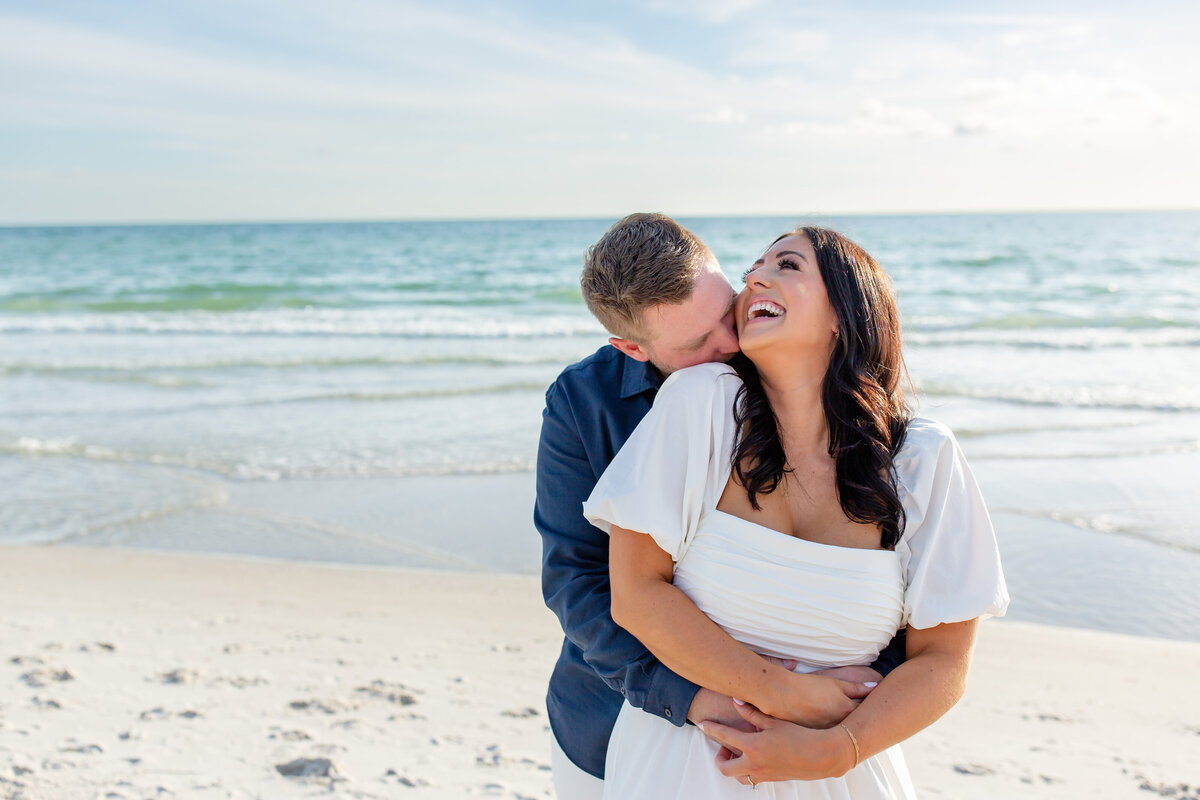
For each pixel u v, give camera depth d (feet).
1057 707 13.60
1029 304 74.13
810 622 5.32
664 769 5.44
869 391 5.49
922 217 292.20
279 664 14.61
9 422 34.04
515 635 16.07
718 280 5.88
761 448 5.41
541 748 11.80
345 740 11.92
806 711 5.17
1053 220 255.91
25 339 59.67
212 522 23.06
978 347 52.19
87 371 45.62
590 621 5.99
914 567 5.52
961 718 13.25
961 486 5.61
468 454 28.99
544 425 6.63
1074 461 27.96
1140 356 48.70
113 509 24.09
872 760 5.57
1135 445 29.81
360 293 92.73
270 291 94.73
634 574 5.47
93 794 10.34
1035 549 20.86
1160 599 18.20
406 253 151.23
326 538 21.93
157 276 116.06
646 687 5.56
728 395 5.57
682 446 5.50
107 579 18.95
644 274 5.63
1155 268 104.32
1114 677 14.70
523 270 119.44
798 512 5.58
